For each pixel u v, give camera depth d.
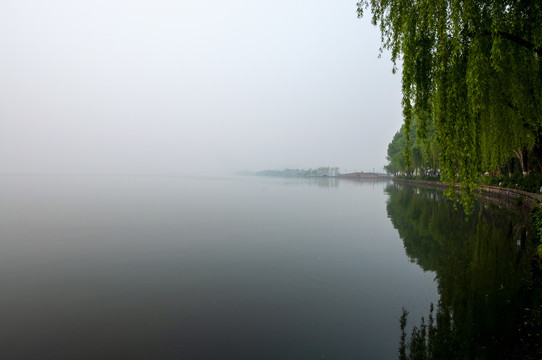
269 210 26.52
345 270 10.54
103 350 5.82
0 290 8.69
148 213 23.94
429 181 62.81
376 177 159.12
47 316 7.18
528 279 9.27
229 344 6.05
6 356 5.63
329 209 27.34
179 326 6.75
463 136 7.20
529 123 11.30
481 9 7.44
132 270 10.48
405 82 7.58
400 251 12.92
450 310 7.50
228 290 8.78
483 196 34.34
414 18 7.80
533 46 7.75
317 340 6.18
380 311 7.49
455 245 13.66
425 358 5.56
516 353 5.66
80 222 19.58
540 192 23.25
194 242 14.55
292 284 9.24
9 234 15.95
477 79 6.75
